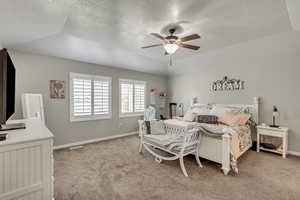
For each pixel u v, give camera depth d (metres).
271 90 3.53
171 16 2.16
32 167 1.16
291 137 3.26
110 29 2.61
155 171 2.51
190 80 5.38
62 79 3.68
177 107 5.82
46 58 3.44
